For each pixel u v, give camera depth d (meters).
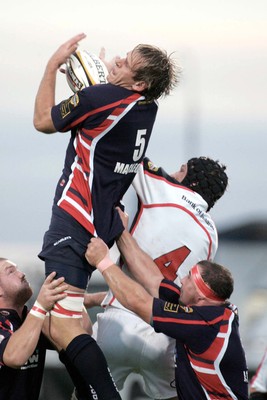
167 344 23.22
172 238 22.98
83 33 20.53
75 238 20.33
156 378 23.55
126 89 19.89
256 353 34.84
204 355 21.91
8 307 22.19
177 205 23.05
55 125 19.84
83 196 20.19
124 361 23.47
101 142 19.91
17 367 21.03
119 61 20.00
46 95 20.06
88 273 20.81
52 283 20.31
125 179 20.75
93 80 20.41
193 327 21.62
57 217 20.47
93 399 20.80
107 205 20.55
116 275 21.05
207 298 22.06
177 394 22.89
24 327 20.75
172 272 23.09
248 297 37.59
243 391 22.44
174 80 20.66
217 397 22.22
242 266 39.06
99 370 20.72
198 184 23.75
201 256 23.47
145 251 22.94
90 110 19.62
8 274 22.22
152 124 20.58
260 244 39.75
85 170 20.08
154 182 23.14
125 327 23.30
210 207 24.03
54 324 20.75
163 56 20.14
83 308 23.25
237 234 40.31
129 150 20.23
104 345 23.41
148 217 23.03
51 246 20.42
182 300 22.31
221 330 21.88
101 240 20.59
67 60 20.67
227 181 24.27
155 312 21.48
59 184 20.64
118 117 19.70
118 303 23.45
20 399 22.05
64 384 32.47
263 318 36.22
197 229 23.25
